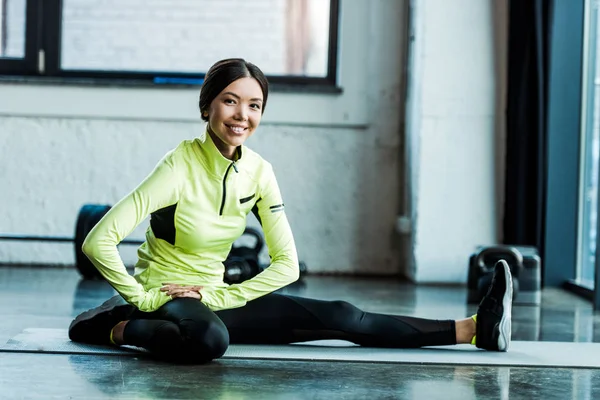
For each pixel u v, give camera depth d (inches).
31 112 268.5
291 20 278.1
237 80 121.9
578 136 242.2
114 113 269.3
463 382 115.0
